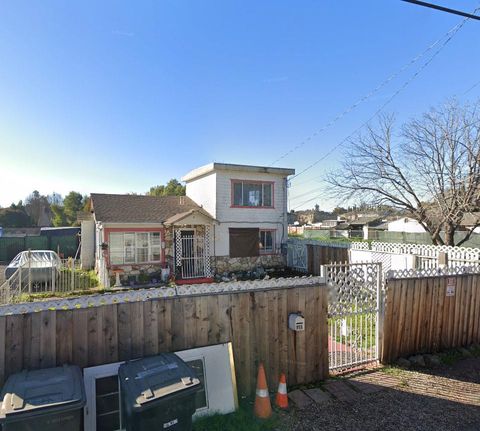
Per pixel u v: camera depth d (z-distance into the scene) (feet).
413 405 14.52
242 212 55.26
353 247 47.96
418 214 50.78
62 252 81.71
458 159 45.68
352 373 17.75
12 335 11.54
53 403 8.91
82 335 12.44
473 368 18.39
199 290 14.60
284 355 16.07
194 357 13.62
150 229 49.55
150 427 9.84
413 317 19.71
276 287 16.20
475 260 31.96
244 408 14.16
